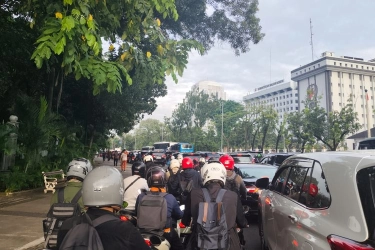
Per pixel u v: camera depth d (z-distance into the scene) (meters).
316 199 3.33
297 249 3.25
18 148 12.91
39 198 11.69
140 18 7.05
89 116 26.17
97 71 5.72
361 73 101.31
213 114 89.12
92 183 2.09
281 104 134.12
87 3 5.84
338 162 3.21
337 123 36.25
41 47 5.08
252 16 20.02
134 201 4.61
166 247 3.56
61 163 16.44
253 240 7.22
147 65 6.98
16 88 18.48
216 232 3.11
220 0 19.58
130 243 1.94
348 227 2.66
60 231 2.10
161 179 4.20
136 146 126.31
